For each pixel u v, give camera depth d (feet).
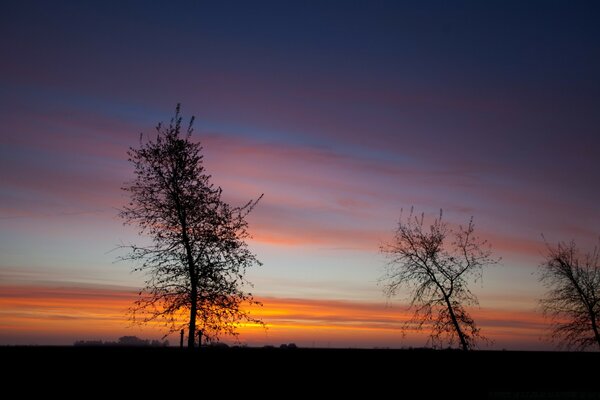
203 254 90.17
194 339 90.02
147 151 91.09
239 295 90.84
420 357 106.83
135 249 89.35
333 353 100.22
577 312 135.85
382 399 100.58
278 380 94.99
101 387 83.92
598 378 116.57
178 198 90.43
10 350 80.89
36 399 80.28
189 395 88.43
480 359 111.96
